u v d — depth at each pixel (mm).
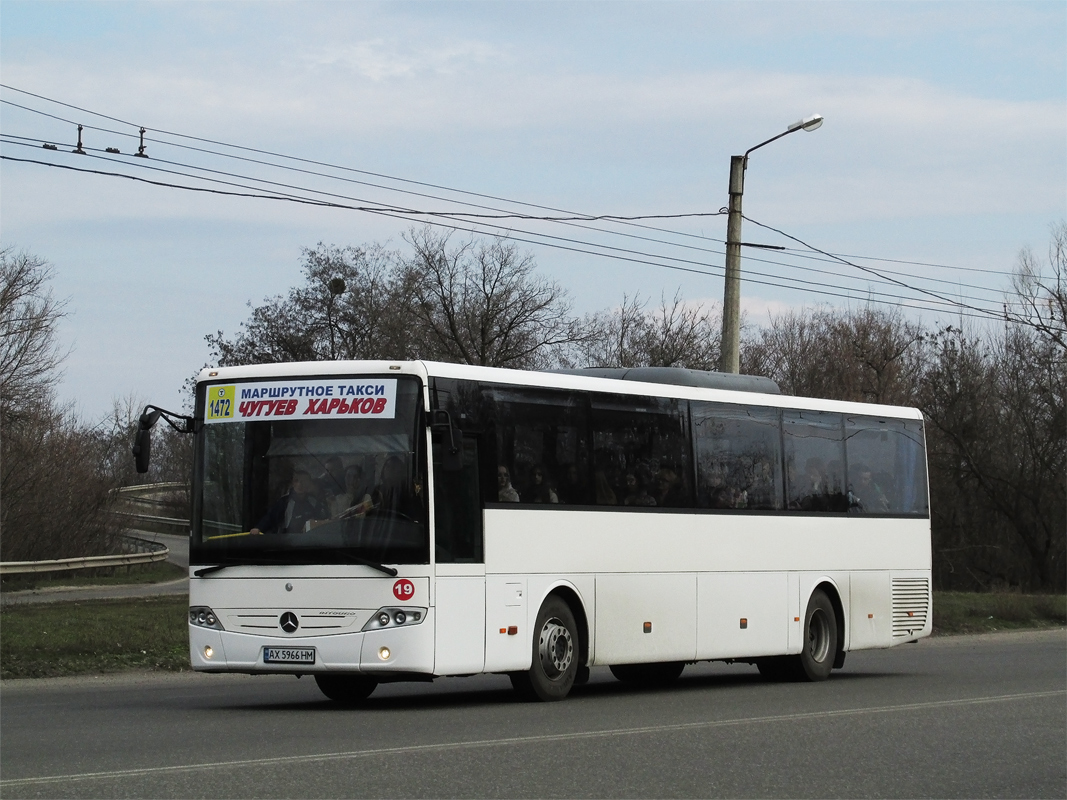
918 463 20953
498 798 8188
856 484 19703
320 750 10125
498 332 55219
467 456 13938
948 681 17969
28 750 10125
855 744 11031
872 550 19797
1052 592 55438
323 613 13219
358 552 13195
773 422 18328
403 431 13375
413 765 9398
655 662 16094
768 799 8430
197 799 7953
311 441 13586
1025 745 11117
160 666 19125
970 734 11797
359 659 13086
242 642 13430
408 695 15719
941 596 38000
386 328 56812
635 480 16047
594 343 57031
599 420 15664
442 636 13289
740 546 17516
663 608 16234
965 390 57500
